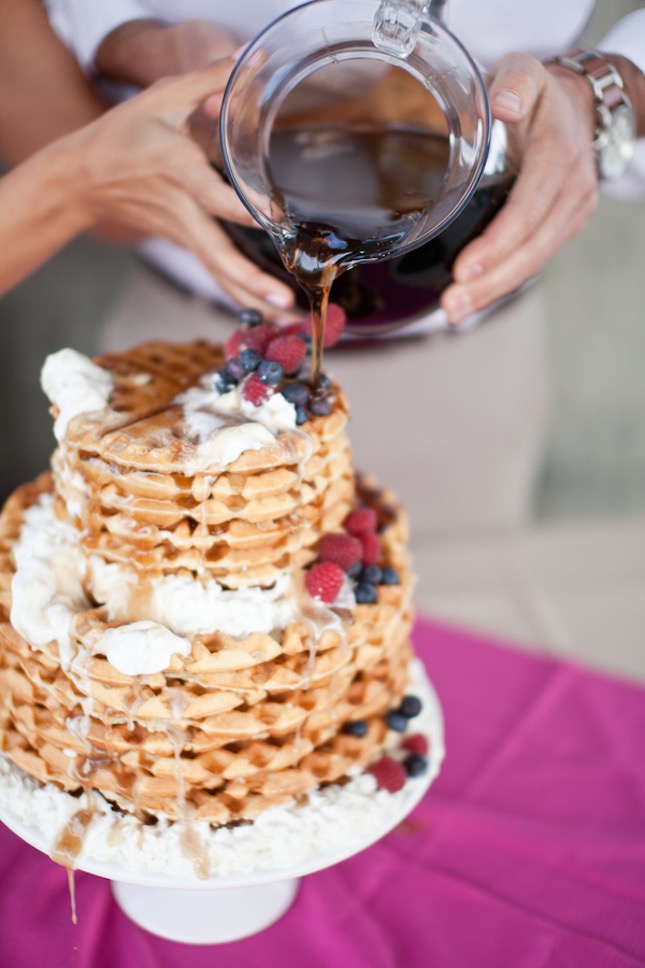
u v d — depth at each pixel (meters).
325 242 0.74
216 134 0.84
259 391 0.78
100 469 0.75
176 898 0.83
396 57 0.73
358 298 0.82
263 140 0.76
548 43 1.04
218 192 0.82
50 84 1.09
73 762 0.77
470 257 0.81
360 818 0.80
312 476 0.78
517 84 0.80
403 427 1.25
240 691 0.76
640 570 1.22
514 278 0.85
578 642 1.12
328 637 0.77
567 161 0.84
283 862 0.77
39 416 1.56
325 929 0.83
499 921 0.84
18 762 0.80
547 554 1.23
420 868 0.87
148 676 0.75
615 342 1.73
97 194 0.94
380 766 0.82
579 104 0.88
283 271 0.84
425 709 0.88
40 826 0.78
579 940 0.83
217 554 0.76
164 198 0.88
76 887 0.85
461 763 0.95
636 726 0.99
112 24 1.02
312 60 0.74
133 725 0.76
